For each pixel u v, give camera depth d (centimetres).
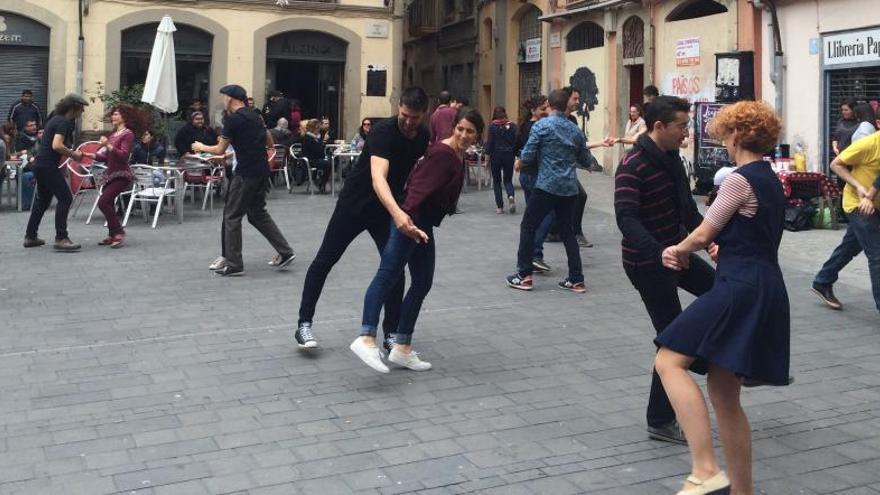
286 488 439
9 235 1239
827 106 1586
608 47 2242
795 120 1652
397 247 608
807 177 1351
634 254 493
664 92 2028
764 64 1717
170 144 2311
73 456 478
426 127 646
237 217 966
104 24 2286
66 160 1395
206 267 1018
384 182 611
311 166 1784
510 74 2775
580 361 664
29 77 2269
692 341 393
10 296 863
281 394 583
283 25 2444
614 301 862
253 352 679
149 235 1248
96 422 530
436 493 434
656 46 2056
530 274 910
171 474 455
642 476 456
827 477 456
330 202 1666
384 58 2553
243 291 893
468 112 608
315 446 494
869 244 777
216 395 580
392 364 650
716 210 402
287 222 1385
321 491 435
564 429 523
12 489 436
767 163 414
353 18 2511
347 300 853
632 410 557
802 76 1633
